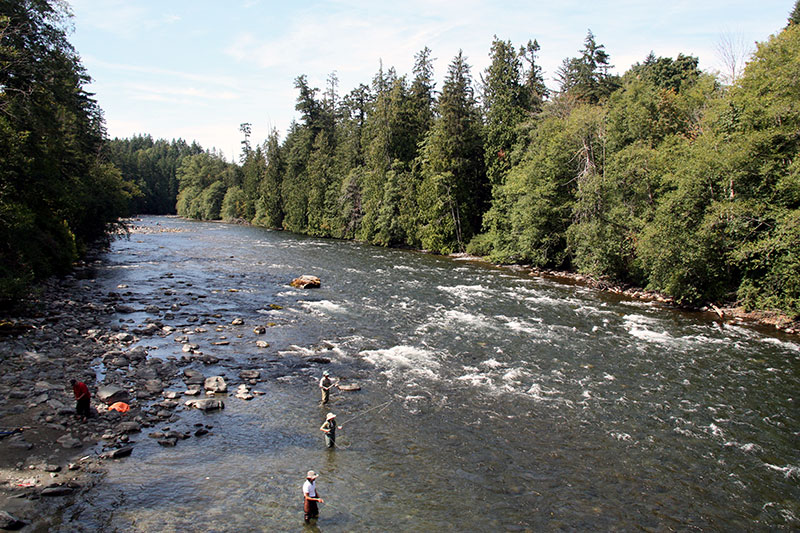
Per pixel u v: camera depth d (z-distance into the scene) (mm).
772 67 28078
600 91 59969
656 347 22391
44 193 31344
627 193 38312
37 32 29219
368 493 10891
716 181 29531
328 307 28906
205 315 26031
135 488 10469
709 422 14992
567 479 11773
